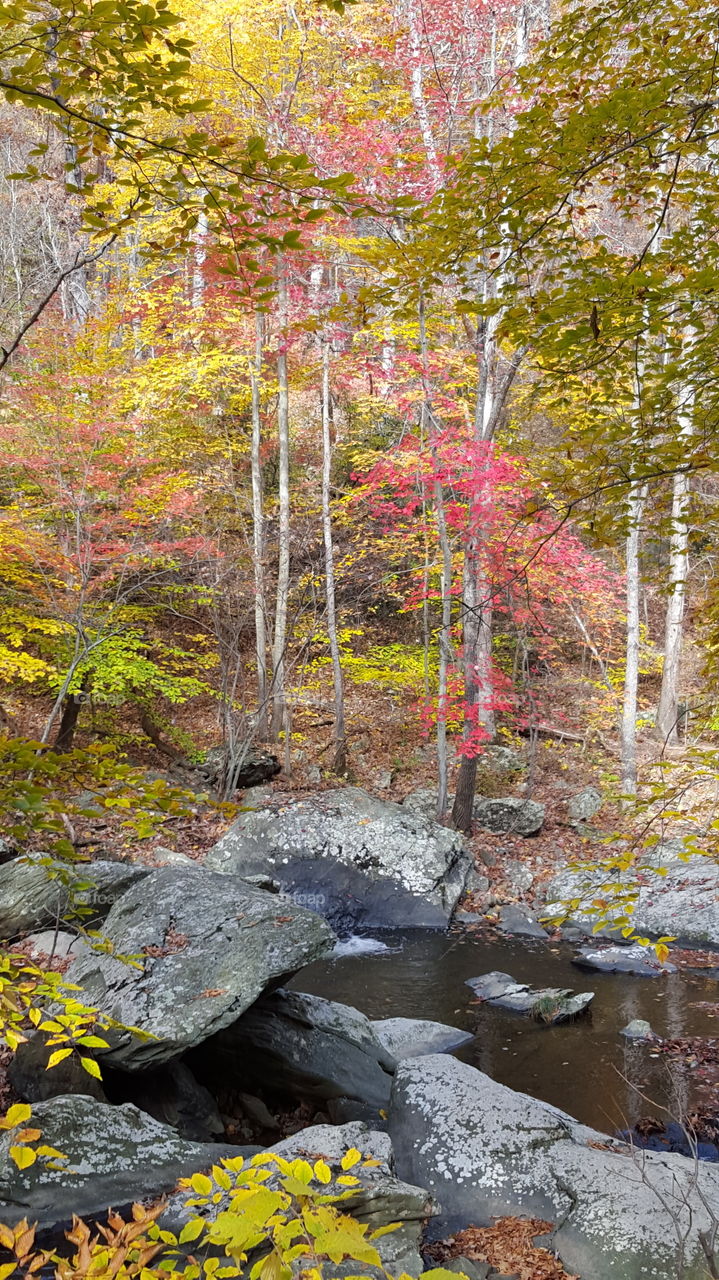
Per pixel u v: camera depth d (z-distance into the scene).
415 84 10.94
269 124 12.05
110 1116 4.25
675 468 3.24
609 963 7.99
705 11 3.40
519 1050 6.17
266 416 16.77
